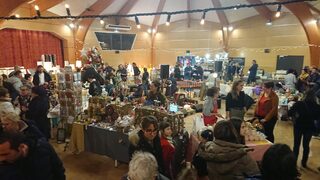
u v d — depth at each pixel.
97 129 3.74
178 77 10.12
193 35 14.11
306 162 3.69
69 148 4.16
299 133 3.55
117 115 3.90
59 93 4.75
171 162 2.70
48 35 10.44
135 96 5.77
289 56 10.83
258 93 7.50
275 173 1.31
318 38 9.40
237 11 11.72
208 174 1.85
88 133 3.86
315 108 3.44
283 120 6.37
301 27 10.45
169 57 14.62
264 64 11.77
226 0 10.64
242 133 2.66
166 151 2.57
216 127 1.89
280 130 5.56
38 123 3.42
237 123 2.46
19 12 8.81
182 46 14.35
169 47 14.57
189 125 5.06
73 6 10.36
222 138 1.84
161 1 11.37
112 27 13.02
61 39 11.16
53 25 10.49
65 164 3.85
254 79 9.99
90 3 10.63
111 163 3.88
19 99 3.98
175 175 3.19
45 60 10.01
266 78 10.03
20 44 9.09
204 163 2.08
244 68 12.41
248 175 1.63
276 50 11.27
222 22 12.77
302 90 7.07
